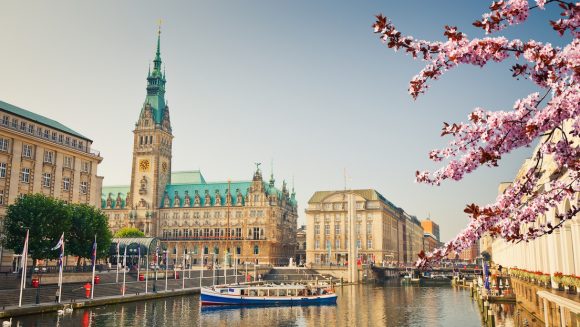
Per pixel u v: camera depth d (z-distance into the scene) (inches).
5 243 3503.9
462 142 534.3
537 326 2274.9
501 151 514.0
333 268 6343.5
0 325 2236.7
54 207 3590.1
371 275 6712.6
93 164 5054.1
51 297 2965.1
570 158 517.7
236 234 7854.3
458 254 575.8
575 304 1357.0
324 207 7765.8
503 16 462.3
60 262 2837.1
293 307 3627.0
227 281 5280.5
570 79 462.3
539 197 576.1
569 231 2033.7
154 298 3631.9
